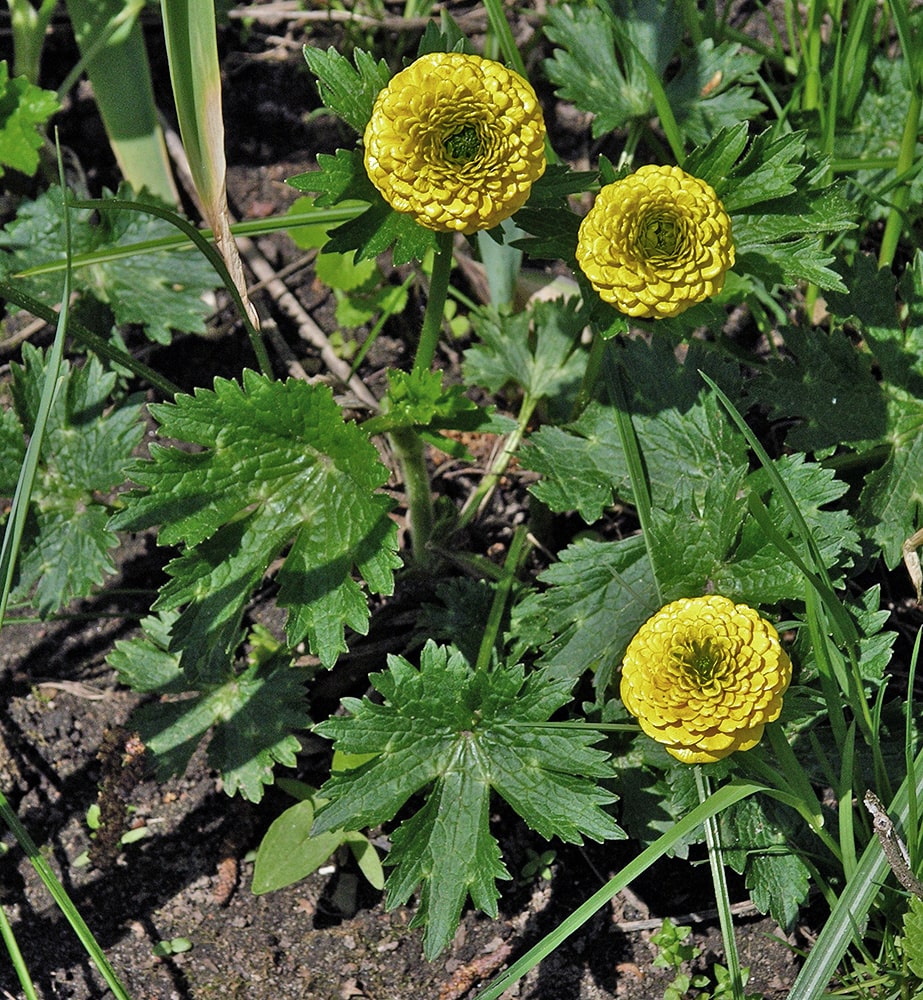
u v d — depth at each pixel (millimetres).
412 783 774
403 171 739
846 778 755
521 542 838
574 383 860
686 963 799
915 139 838
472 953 806
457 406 796
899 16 822
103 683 848
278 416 781
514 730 775
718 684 728
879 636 788
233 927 812
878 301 822
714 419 812
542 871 816
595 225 750
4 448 826
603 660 792
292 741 806
